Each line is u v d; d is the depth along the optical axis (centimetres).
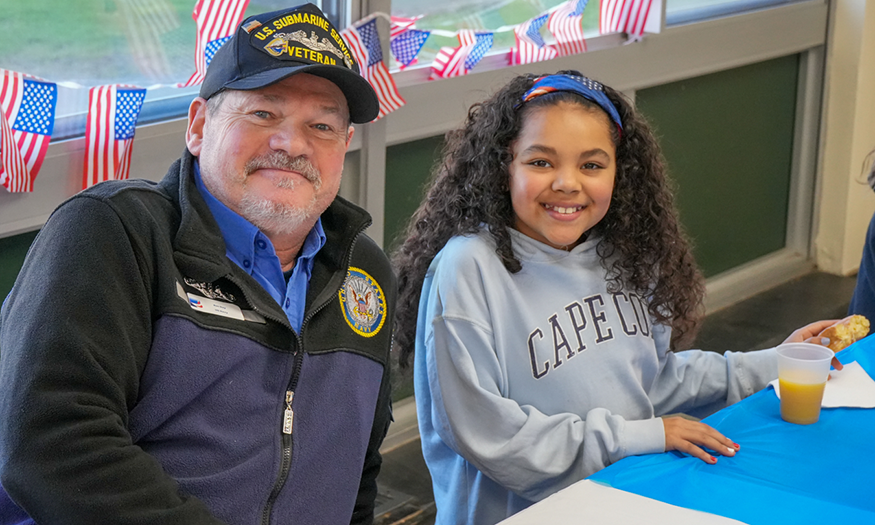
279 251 125
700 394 164
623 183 159
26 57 181
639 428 135
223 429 112
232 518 112
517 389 149
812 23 398
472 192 154
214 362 110
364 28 235
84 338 101
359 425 125
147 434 109
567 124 145
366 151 247
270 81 112
